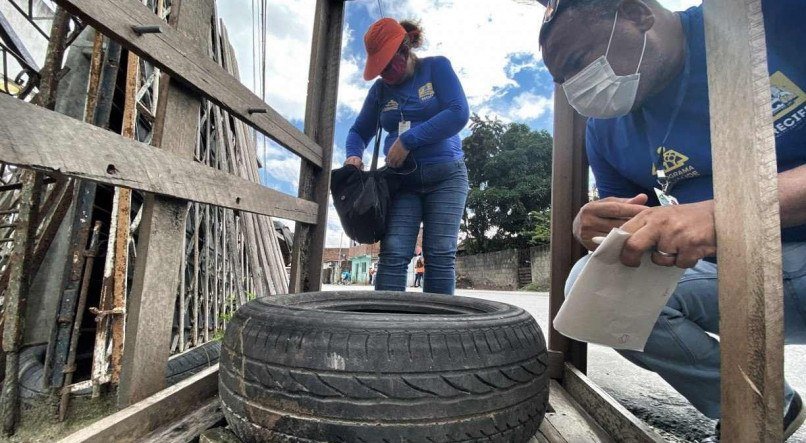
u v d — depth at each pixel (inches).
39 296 85.3
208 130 118.8
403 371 31.4
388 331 33.2
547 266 499.5
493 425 32.5
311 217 80.2
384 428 30.6
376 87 88.6
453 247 82.5
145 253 41.8
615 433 42.5
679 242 27.4
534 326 41.1
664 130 45.7
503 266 581.6
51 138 29.9
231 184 52.6
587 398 51.5
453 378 31.9
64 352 73.3
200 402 44.9
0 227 85.9
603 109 45.7
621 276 30.6
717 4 24.2
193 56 45.3
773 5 38.1
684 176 46.1
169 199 44.2
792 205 29.5
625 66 41.5
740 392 22.0
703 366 44.4
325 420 31.1
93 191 78.5
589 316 32.3
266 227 172.1
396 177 81.0
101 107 79.4
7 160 27.0
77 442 30.5
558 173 67.1
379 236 81.3
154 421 38.3
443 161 80.5
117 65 82.4
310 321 34.8
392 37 75.7
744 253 21.9
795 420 43.8
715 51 24.4
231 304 133.4
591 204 39.4
